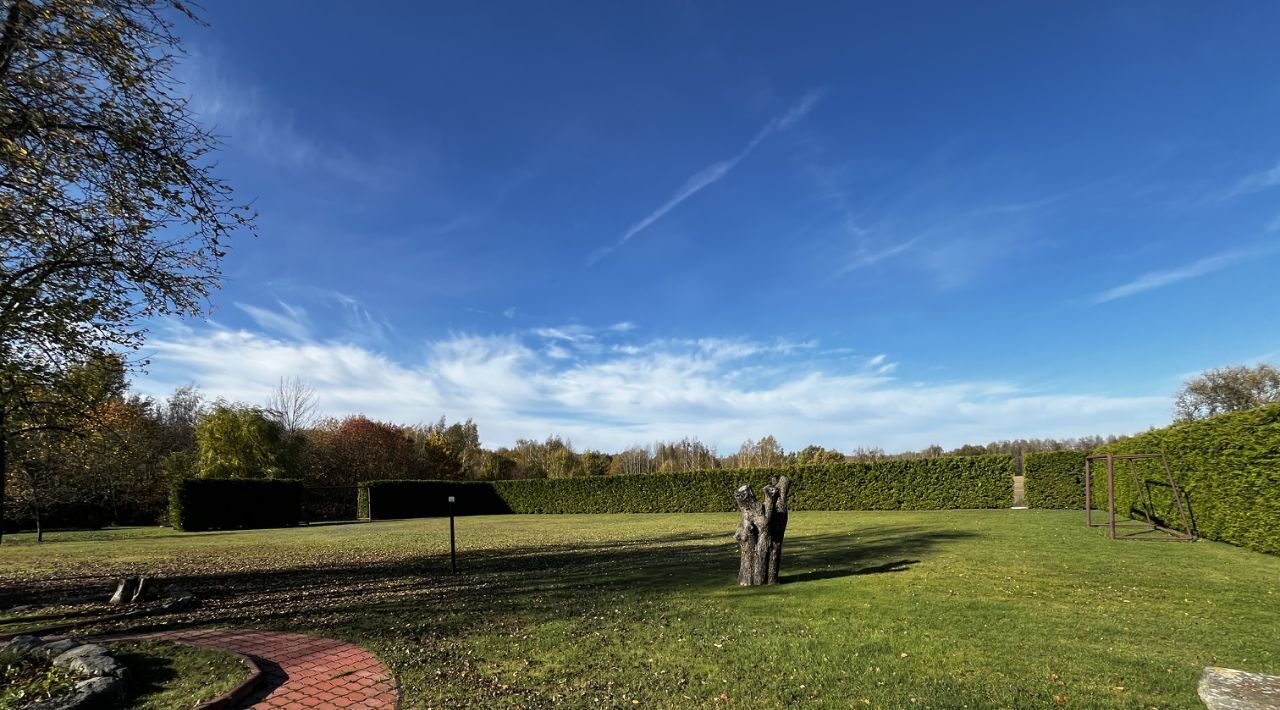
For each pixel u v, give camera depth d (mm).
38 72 7125
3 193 7391
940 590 8117
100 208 8562
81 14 7043
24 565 13422
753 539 8984
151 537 21766
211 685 5000
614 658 5641
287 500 28344
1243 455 11945
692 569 10805
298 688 5117
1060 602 7375
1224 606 7121
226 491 26344
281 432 35500
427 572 11406
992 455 25422
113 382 10883
